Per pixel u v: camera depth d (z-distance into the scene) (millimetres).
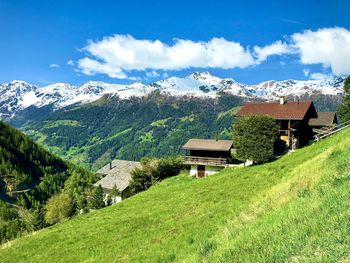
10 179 193875
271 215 17172
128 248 27891
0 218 146625
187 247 21953
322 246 11234
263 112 72438
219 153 76125
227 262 13133
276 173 40812
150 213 39188
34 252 35312
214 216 29141
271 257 11805
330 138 48938
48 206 116812
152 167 82188
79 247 32656
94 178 184750
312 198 16844
